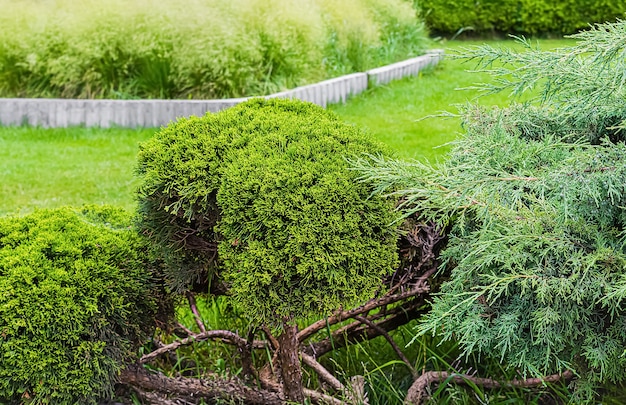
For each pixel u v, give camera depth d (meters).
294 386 2.57
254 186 2.30
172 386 2.65
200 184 2.38
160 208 2.49
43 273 2.43
